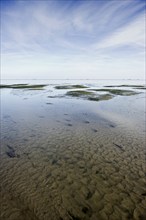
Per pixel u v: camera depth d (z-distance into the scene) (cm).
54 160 976
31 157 1009
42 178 802
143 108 2509
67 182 777
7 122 1769
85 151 1091
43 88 6606
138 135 1373
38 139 1293
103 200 669
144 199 673
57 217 592
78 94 4200
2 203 650
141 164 927
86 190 725
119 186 749
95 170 875
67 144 1202
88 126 1622
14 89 6369
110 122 1755
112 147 1150
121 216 597
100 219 587
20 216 595
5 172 846
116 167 901
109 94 4247
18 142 1230
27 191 712
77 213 609
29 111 2334
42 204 646
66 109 2447
